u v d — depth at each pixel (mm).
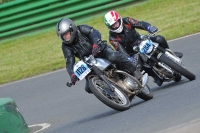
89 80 25922
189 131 18891
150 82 36875
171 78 31953
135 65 27797
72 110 32188
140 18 60844
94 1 63125
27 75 48281
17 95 41281
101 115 27750
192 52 41281
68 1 62656
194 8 59406
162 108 24078
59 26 26312
